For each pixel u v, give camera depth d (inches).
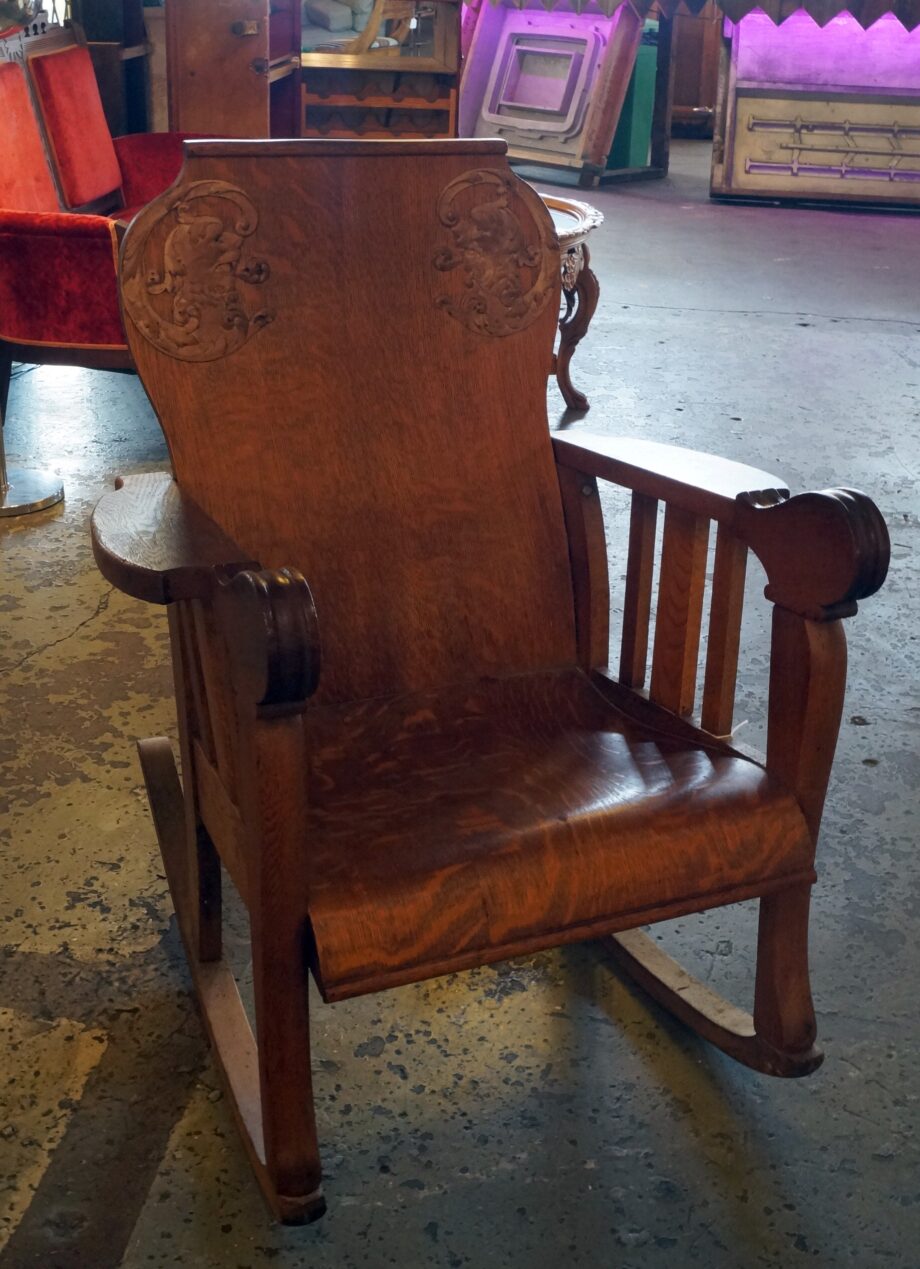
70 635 107.9
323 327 65.7
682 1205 57.9
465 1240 55.9
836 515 52.3
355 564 66.7
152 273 61.9
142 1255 54.7
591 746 61.3
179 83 203.0
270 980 50.5
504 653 69.5
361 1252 55.2
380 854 51.4
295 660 44.9
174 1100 62.8
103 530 54.5
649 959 70.4
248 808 48.8
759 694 102.4
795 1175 59.5
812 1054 61.6
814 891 79.0
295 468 65.6
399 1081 64.4
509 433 69.6
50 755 90.6
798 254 258.7
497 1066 65.6
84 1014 67.9
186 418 63.5
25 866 78.8
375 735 63.1
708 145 393.4
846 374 184.4
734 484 59.7
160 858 80.1
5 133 150.1
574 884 51.4
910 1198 58.5
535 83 319.0
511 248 68.5
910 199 300.5
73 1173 58.6
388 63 238.1
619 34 302.0
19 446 148.6
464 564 68.7
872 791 89.4
